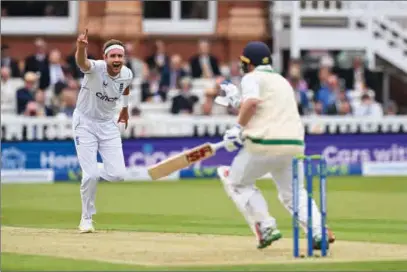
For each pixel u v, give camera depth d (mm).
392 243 45750
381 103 103438
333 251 42469
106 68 47469
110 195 71625
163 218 57594
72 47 105500
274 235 41000
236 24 104625
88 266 37781
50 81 92812
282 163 41000
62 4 105500
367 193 72062
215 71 97875
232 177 41312
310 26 103875
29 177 83375
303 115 89812
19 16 105438
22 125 85688
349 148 86688
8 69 94312
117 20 104188
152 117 88375
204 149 41250
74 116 48812
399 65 102562
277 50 103625
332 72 98062
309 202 40000
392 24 103125
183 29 105812
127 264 38219
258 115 40844
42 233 48688
